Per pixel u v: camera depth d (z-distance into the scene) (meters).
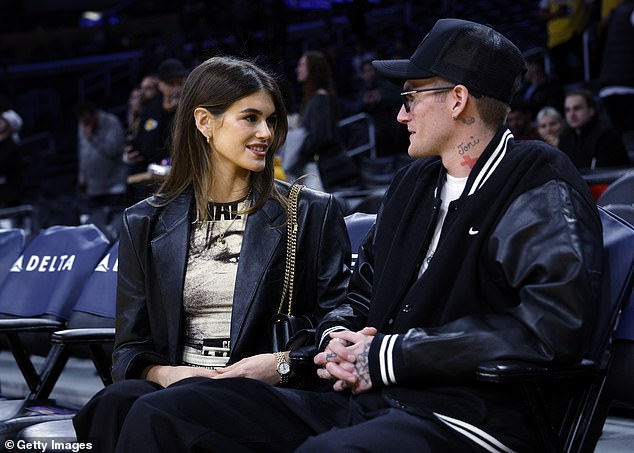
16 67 22.11
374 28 15.87
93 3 24.66
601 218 2.82
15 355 3.79
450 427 2.43
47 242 4.46
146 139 7.52
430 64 2.73
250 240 3.12
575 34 11.11
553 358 2.36
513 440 2.44
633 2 9.84
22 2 24.73
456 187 2.76
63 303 4.15
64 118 20.17
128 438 2.52
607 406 2.69
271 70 3.35
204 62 3.19
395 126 9.70
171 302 3.10
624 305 2.74
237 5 14.20
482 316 2.49
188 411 2.54
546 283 2.42
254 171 3.18
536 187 2.55
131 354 3.07
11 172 11.02
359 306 2.92
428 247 2.76
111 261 4.08
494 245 2.54
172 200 3.20
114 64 20.64
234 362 3.04
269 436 2.60
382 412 2.48
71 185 15.66
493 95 2.71
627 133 9.13
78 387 5.66
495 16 14.91
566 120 7.39
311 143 7.44
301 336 2.98
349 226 3.69
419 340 2.49
